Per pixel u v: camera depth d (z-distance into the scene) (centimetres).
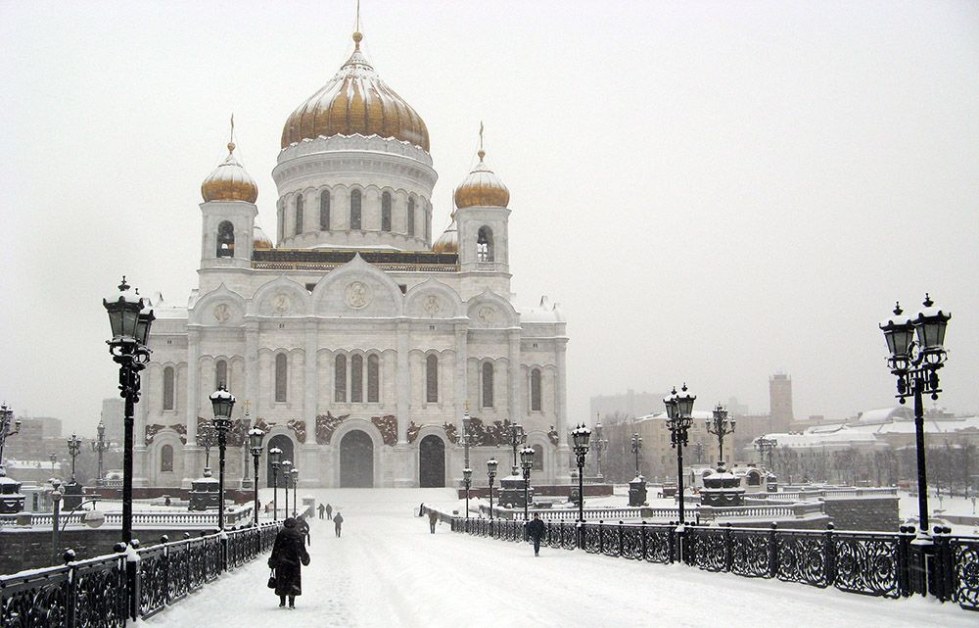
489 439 10581
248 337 10162
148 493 9575
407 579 2808
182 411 10394
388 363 10400
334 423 10206
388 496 9494
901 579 2025
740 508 6469
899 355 2236
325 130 11562
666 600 2127
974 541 1895
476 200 10988
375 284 10519
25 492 7338
